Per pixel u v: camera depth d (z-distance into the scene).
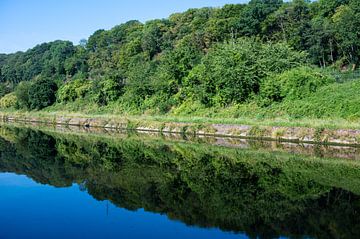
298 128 38.50
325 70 53.03
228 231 14.66
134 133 53.09
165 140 43.56
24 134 53.72
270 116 44.25
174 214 16.88
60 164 30.00
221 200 18.94
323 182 21.98
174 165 28.52
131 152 35.50
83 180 24.23
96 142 43.44
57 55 146.00
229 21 83.50
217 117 50.06
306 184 21.64
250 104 48.66
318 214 16.33
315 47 61.66
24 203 19.12
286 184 21.78
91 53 128.62
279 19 73.75
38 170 27.55
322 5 74.31
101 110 74.69
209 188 21.41
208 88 53.59
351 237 13.61
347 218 15.75
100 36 140.62
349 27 57.19
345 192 19.78
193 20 110.12
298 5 71.94
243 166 27.23
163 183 22.91
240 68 49.47
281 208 17.38
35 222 16.09
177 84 62.19
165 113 60.22
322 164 26.91
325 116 39.41
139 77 69.88
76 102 84.94
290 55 53.34
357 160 28.09
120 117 65.44
